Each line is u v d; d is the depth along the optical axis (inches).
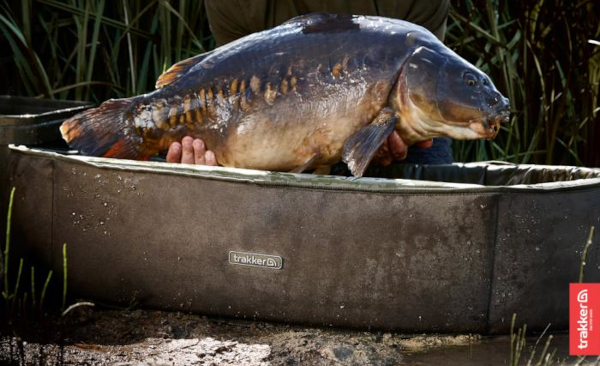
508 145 129.3
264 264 79.5
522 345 76.1
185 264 81.1
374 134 84.0
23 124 91.8
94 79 133.7
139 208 81.7
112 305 83.3
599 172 87.4
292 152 86.6
